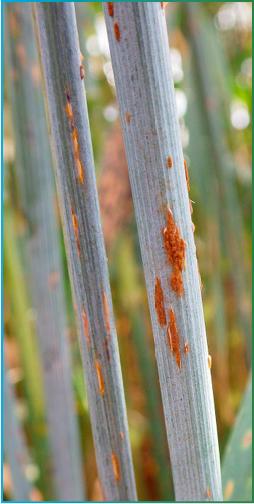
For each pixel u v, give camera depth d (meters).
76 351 0.19
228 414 0.22
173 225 0.07
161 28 0.07
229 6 0.26
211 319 0.23
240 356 0.24
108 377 0.09
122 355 0.23
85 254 0.08
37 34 0.08
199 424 0.08
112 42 0.07
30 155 0.12
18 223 0.13
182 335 0.08
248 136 0.25
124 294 0.21
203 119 0.20
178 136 0.07
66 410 0.14
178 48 0.21
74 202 0.08
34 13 0.08
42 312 0.13
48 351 0.13
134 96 0.07
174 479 0.08
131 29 0.07
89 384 0.09
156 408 0.21
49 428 0.14
